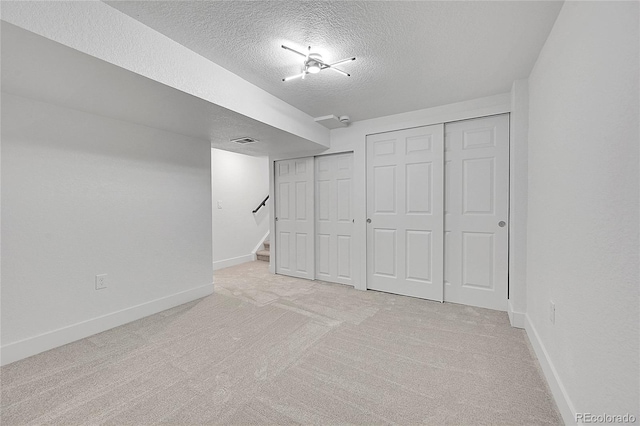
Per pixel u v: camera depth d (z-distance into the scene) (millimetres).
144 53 1669
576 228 1311
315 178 4094
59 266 2143
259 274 4484
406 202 3309
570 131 1391
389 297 3281
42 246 2059
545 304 1790
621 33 951
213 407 1471
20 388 1614
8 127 1905
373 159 3525
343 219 3871
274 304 3047
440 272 3107
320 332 2357
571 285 1361
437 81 2432
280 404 1497
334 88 2570
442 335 2289
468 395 1563
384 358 1946
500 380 1694
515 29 1706
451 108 2982
